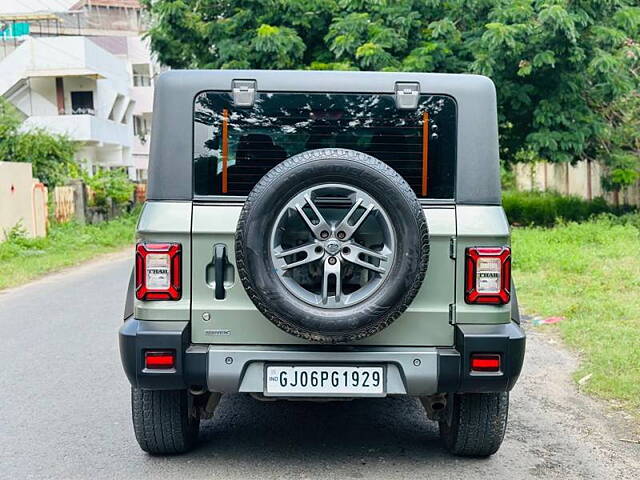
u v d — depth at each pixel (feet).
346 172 11.61
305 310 11.51
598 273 33.68
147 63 136.77
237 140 13.06
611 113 53.88
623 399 17.60
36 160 74.90
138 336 12.26
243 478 13.05
